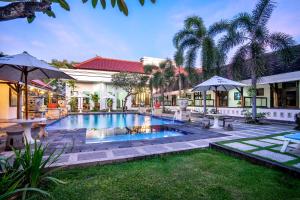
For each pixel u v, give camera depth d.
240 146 5.02
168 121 13.81
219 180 3.10
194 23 15.15
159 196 2.60
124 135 8.21
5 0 1.19
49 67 5.39
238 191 2.73
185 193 2.68
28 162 2.78
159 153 4.43
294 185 2.91
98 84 27.50
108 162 3.90
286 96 13.95
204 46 14.24
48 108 13.70
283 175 3.28
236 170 3.54
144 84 24.39
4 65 5.42
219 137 6.48
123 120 15.70
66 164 3.59
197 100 22.69
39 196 2.55
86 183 2.98
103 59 33.50
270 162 3.65
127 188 2.82
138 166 3.76
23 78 6.69
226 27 13.00
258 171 3.48
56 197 2.54
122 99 29.58
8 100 11.98
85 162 3.73
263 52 10.58
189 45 15.10
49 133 7.30
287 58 10.23
